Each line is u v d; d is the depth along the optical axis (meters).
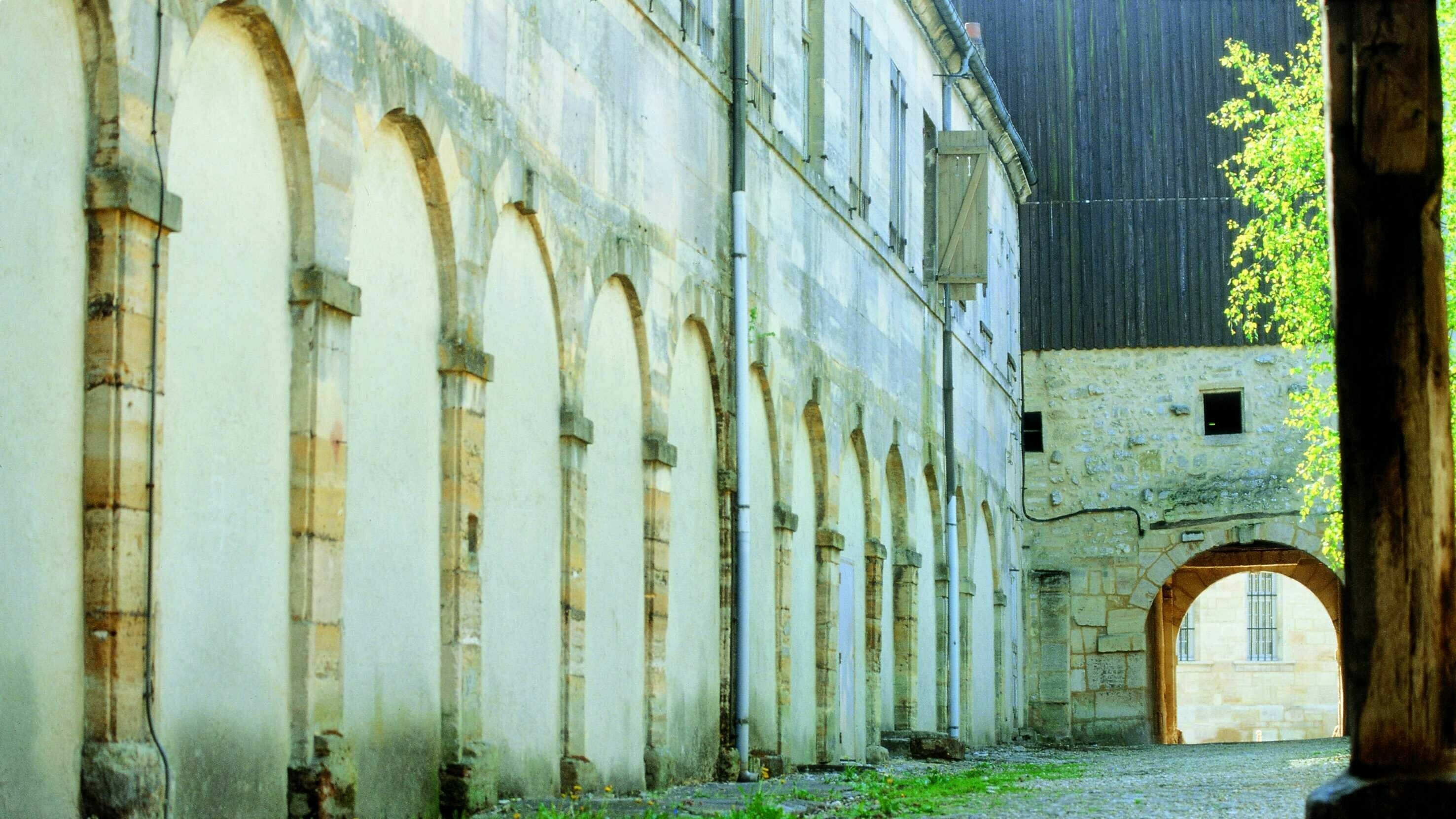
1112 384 35.31
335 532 9.76
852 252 22.02
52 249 7.82
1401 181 6.77
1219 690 59.19
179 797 8.42
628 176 14.55
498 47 12.11
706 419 16.61
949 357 27.27
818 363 20.11
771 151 18.66
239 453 9.10
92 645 7.90
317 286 9.64
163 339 8.31
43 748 7.63
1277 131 26.08
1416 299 6.76
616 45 14.37
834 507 20.41
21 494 7.56
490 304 12.00
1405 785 6.60
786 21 19.64
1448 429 6.77
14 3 7.62
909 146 25.72
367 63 10.30
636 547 14.60
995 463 31.61
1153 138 35.78
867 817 12.44
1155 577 34.62
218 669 8.81
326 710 9.61
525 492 12.42
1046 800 14.13
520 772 12.16
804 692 19.38
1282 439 34.56
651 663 14.70
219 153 9.03
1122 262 35.56
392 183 10.82
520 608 12.28
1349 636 6.80
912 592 24.08
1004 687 31.23
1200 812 12.62
